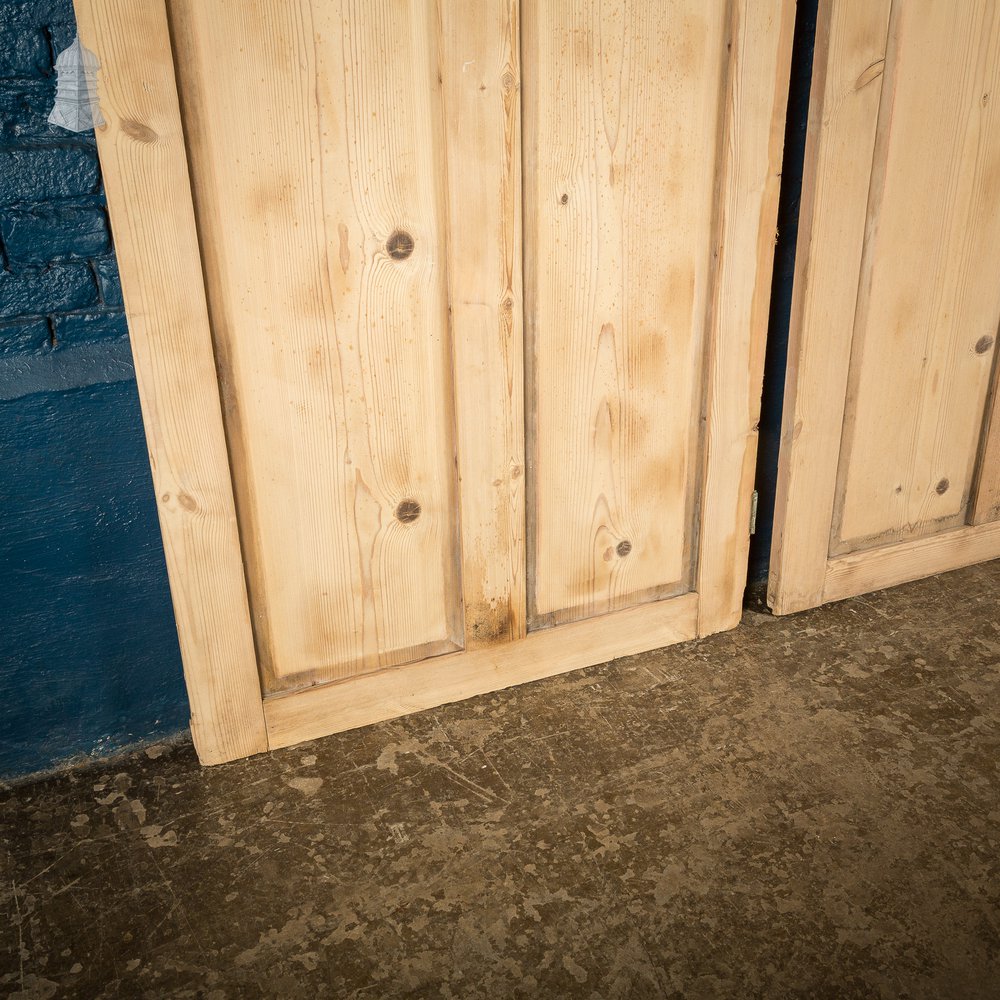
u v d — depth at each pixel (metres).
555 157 1.69
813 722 1.92
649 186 1.80
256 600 1.78
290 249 1.56
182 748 1.89
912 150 1.99
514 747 1.88
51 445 1.59
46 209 1.47
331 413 1.70
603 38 1.65
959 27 1.93
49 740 1.80
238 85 1.44
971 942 1.40
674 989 1.34
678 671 2.12
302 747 1.89
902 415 2.28
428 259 1.67
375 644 1.92
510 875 1.55
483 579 1.94
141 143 1.39
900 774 1.77
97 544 1.69
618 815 1.68
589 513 2.02
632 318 1.89
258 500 1.71
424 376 1.75
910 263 2.11
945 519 2.50
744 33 1.73
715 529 2.14
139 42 1.35
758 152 1.84
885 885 1.51
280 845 1.63
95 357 1.58
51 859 1.61
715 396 2.01
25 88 1.40
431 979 1.37
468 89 1.56
